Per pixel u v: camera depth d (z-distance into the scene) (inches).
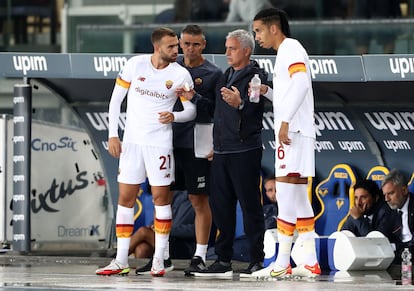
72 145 1567.4
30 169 1446.9
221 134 1157.1
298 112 1099.9
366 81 1338.6
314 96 1444.4
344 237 1263.5
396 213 1401.3
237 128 1144.8
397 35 1744.6
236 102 1122.7
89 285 1015.6
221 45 1781.5
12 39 2039.9
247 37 1150.3
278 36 1119.6
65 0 1969.7
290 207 1109.1
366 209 1422.2
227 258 1178.6
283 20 1122.0
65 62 1385.3
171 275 1190.3
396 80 1311.5
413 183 1425.9
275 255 1251.2
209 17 1881.2
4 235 1481.3
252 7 1840.6
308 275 1138.7
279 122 1096.8
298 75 1077.1
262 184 1460.4
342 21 1765.5
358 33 1761.8
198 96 1176.2
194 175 1202.6
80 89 1489.9
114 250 1553.9
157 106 1162.6
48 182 1537.9
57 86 1489.9
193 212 1470.2
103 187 1590.8
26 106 1438.2
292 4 1867.6
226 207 1170.0
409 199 1401.3
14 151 1443.2
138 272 1195.9
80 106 1524.4
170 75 1160.2
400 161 1439.5
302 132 1099.9
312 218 1134.4
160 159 1163.9
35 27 2018.9
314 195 1467.8
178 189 1251.2
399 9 1796.3
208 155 1202.6
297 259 1172.5
